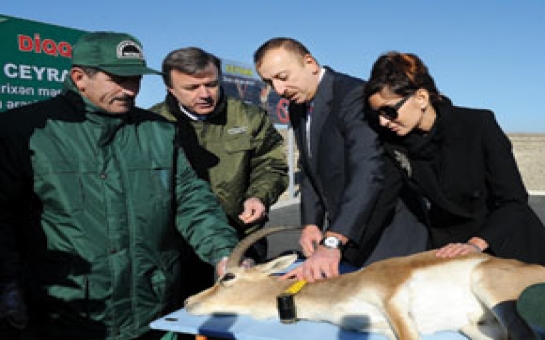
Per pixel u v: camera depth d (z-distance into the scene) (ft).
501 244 9.55
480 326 8.89
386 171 11.55
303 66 11.15
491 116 10.07
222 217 10.84
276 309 9.66
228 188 13.82
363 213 10.30
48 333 9.02
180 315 9.80
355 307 9.11
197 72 12.50
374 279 9.14
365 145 10.63
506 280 8.57
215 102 13.25
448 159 10.12
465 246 9.53
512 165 9.84
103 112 9.09
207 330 8.86
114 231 9.06
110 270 9.02
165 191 9.81
